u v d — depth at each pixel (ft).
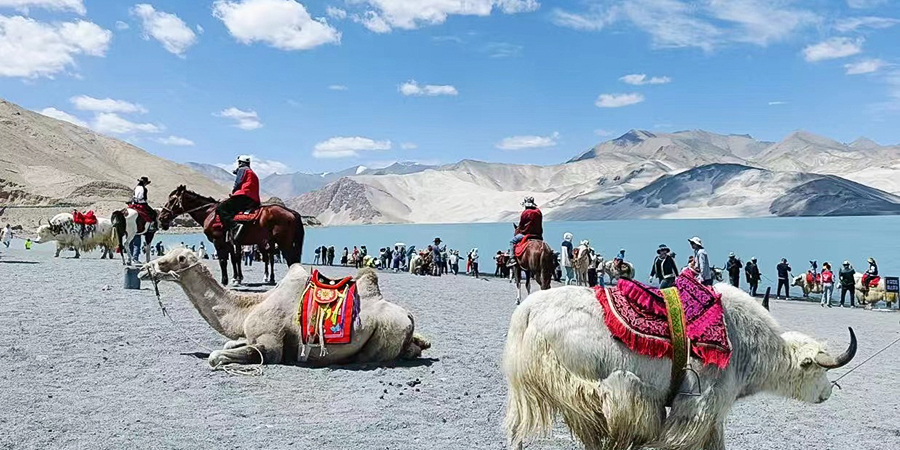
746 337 19.54
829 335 63.21
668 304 18.67
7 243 160.35
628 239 533.55
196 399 27.04
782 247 394.11
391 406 27.04
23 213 416.67
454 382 31.37
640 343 18.06
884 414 30.42
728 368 18.76
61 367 31.24
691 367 18.35
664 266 58.18
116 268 83.71
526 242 65.67
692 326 18.45
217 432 23.04
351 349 33.35
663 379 18.37
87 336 38.11
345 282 33.45
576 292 18.89
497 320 55.52
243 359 32.27
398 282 102.32
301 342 32.86
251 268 110.01
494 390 30.25
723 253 348.59
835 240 452.76
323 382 30.32
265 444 22.04
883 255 320.29
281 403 27.02
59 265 86.94
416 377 32.07
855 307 106.52
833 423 28.37
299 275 33.99
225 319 33.22
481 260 325.42
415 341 37.58
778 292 120.78
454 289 91.20
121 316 45.47
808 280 125.08
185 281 32.99
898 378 40.34
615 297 18.61
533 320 18.61
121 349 35.37
